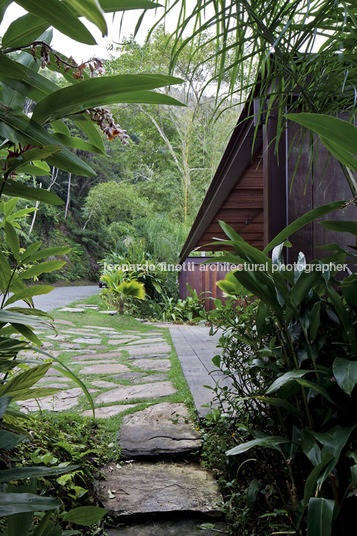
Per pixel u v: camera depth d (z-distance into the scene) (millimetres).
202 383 3045
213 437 1950
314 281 1207
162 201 17312
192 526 1521
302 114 780
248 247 1216
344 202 1115
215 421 1946
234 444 1783
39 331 5590
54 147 753
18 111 746
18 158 760
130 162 19703
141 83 707
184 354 4359
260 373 1559
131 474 1850
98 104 812
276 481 1434
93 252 23750
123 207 16250
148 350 4688
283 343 1378
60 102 736
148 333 6324
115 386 3117
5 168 777
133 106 17266
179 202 16188
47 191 903
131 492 1692
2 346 941
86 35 587
